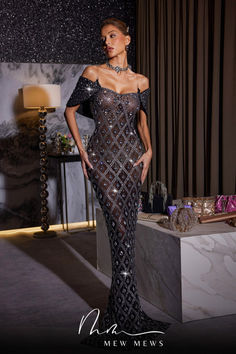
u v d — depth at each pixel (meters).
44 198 5.19
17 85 5.31
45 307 2.92
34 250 4.53
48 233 5.13
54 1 5.53
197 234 2.61
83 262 4.04
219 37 4.17
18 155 5.40
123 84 2.48
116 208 2.44
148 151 2.61
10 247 4.67
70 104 2.51
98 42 5.78
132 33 5.98
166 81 5.18
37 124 5.44
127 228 2.46
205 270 2.61
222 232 2.65
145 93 2.60
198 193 4.57
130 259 2.47
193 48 4.59
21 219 5.50
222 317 2.65
